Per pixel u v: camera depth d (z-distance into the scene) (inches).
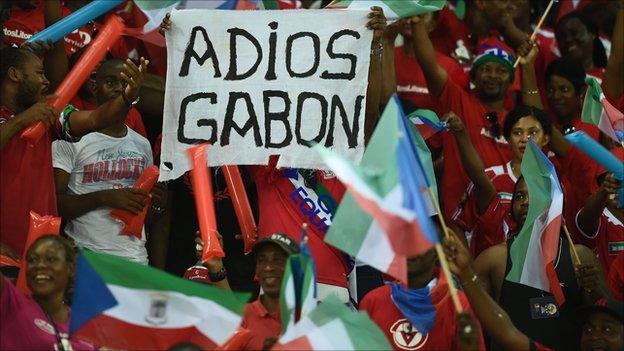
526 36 1331.2
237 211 994.7
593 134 1209.4
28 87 974.4
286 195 993.5
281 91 984.9
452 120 1095.0
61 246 854.5
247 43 989.8
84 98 1092.5
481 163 1102.4
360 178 773.9
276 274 893.8
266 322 892.6
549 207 984.9
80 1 1205.7
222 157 983.0
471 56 1330.0
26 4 1135.0
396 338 888.3
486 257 992.9
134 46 1208.2
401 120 818.2
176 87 989.2
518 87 1296.8
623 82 1219.2
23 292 853.2
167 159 986.7
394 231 773.3
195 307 817.5
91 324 808.9
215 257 907.4
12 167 956.6
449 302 887.1
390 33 1115.3
